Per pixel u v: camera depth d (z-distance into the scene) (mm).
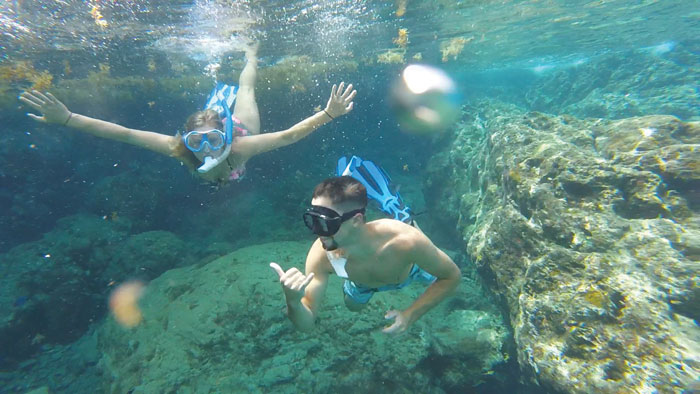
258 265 2818
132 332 2529
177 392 2070
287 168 6758
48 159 6160
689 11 6527
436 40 7156
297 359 2162
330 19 4980
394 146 9094
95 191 5730
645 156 1965
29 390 3320
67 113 1483
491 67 12594
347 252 1178
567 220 1961
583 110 7164
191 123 1577
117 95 6016
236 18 4441
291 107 6750
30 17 3762
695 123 2072
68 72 5523
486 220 2914
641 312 1463
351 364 2170
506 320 2453
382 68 8078
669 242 1607
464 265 3693
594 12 6301
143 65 5941
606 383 1428
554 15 6309
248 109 2148
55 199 6234
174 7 3910
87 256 4680
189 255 4668
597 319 1574
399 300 2553
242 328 2332
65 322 4086
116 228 5215
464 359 2391
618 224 1794
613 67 7785
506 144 2766
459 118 5938
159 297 2820
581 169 2047
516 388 2395
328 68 7145
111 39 4609
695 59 7133
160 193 6020
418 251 1174
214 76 7016
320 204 1083
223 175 1774
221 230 5527
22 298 3879
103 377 2375
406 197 6664
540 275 1921
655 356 1356
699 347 1306
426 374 2244
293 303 1090
